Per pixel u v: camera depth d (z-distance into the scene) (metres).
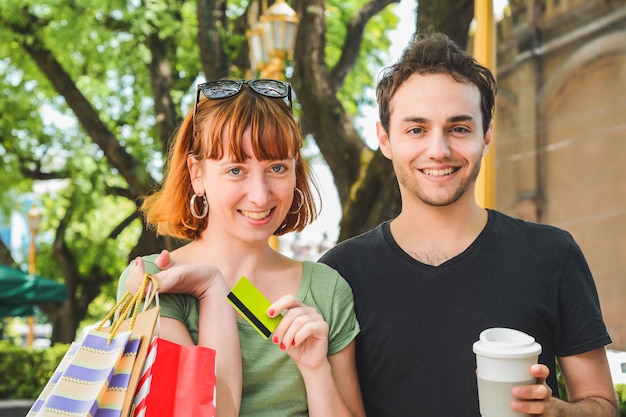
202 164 2.61
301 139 2.69
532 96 7.57
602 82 6.95
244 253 2.63
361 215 8.88
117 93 17.34
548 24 7.41
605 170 6.99
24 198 20.77
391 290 3.01
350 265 3.08
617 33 6.81
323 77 9.62
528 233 3.04
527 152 7.65
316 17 9.60
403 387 2.96
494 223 3.06
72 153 17.88
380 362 2.98
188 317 2.51
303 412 2.56
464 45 7.91
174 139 2.72
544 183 7.48
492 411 2.41
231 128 2.50
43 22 13.91
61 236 20.16
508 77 7.74
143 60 13.54
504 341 2.48
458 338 2.94
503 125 7.84
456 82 2.94
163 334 2.42
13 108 17.06
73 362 2.21
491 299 2.96
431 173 2.95
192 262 2.64
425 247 3.04
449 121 2.92
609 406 2.89
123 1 13.42
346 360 2.74
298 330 2.38
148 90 16.89
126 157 13.84
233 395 2.40
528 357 2.38
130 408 2.20
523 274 2.97
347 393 2.74
